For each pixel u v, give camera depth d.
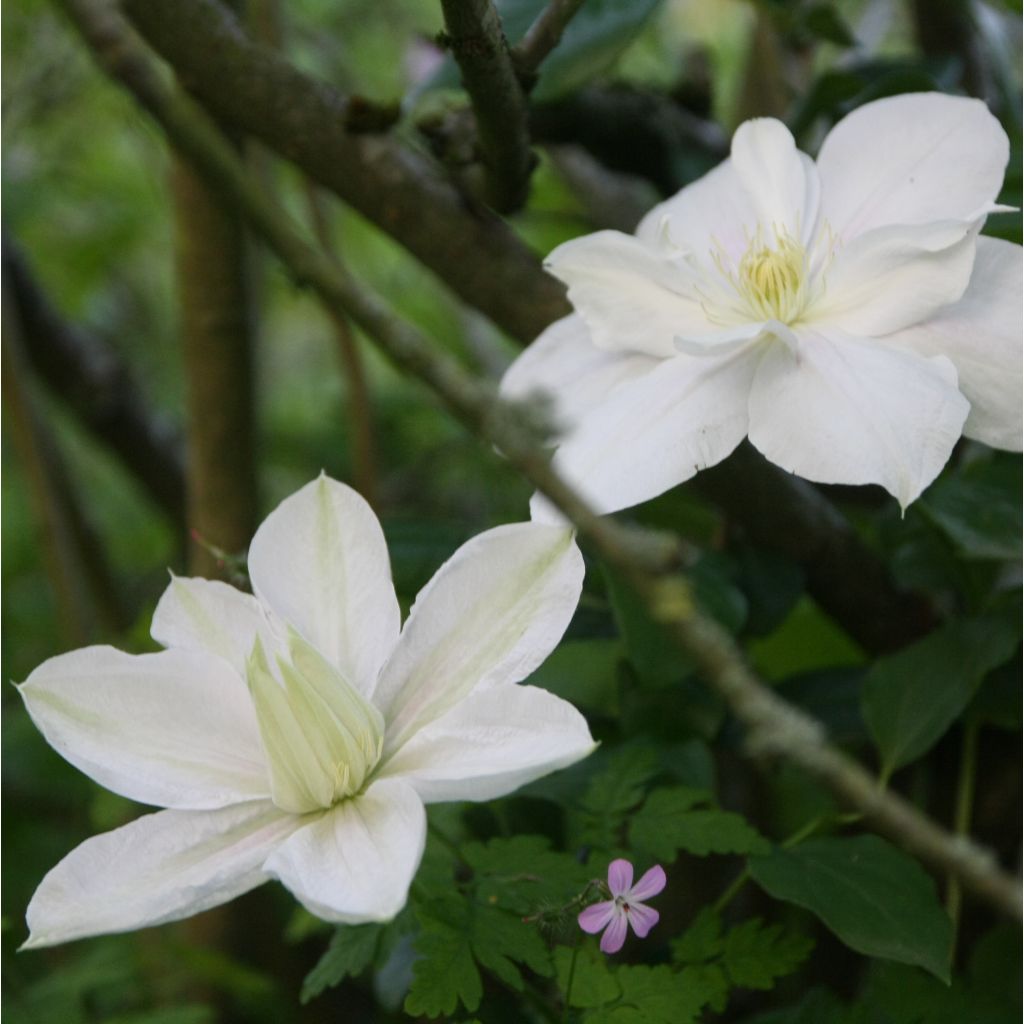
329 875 0.38
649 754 0.48
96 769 0.41
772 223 0.47
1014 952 0.48
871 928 0.44
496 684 0.41
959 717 0.54
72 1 0.39
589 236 0.47
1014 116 0.61
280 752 0.40
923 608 0.55
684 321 0.47
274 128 0.52
